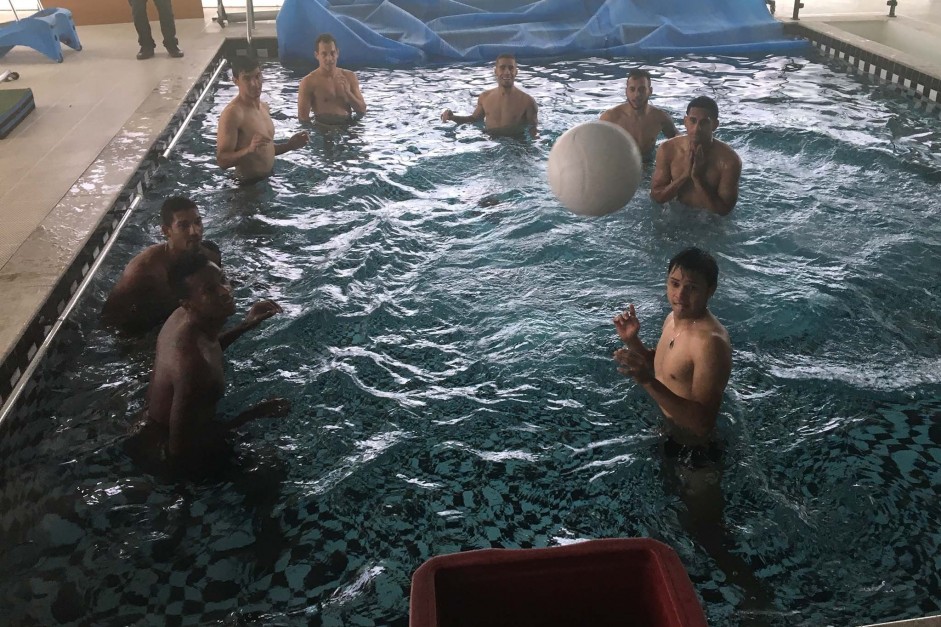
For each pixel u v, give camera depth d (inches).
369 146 241.8
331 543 108.0
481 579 66.4
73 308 162.9
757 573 101.7
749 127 250.2
